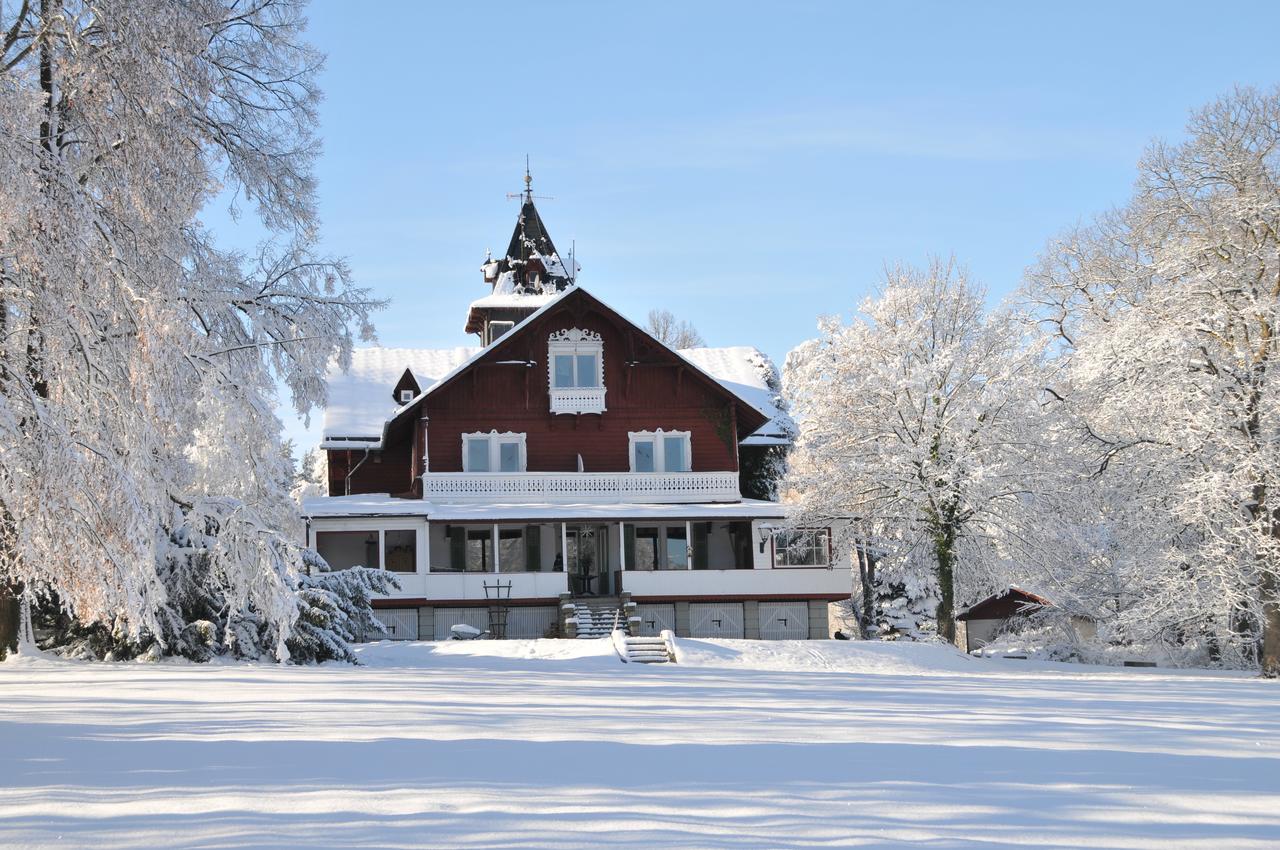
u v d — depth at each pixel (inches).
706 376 1871.3
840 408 1704.0
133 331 802.8
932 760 398.9
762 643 1434.5
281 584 984.3
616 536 1872.5
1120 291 1652.3
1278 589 1305.4
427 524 1700.3
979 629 2065.7
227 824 280.4
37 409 741.9
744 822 285.1
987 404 1637.6
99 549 746.8
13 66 841.5
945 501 1620.3
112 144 834.8
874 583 2214.6
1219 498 1333.7
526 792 322.3
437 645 1371.8
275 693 681.0
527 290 2395.4
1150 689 967.6
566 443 1867.6
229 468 994.1
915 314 1727.4
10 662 926.4
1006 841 270.5
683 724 523.2
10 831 274.1
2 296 779.4
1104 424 1525.6
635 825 280.5
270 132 1080.8
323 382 1107.3
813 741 456.8
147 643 1034.7
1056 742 465.1
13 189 718.5
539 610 1713.8
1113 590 1653.5
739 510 1768.0
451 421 1846.7
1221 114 1472.7
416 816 289.3
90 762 381.7
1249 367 1368.1
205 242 1032.8
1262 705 768.9
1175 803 319.3
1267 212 1384.1
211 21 930.1
